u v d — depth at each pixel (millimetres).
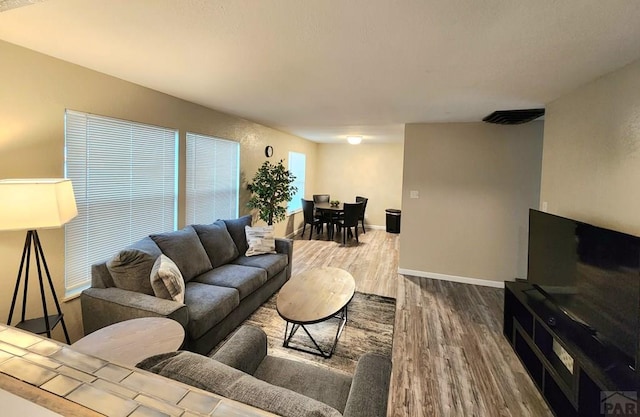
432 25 1493
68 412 618
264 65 2150
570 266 2086
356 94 2873
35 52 2002
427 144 4406
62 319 2016
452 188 4340
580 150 2373
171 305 2057
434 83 2451
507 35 1582
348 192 8438
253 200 4742
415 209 4516
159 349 1562
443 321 3133
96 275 2281
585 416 1614
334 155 8445
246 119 4562
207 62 2115
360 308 3395
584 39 1603
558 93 2609
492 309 3436
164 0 1336
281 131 5883
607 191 2039
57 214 1700
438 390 2127
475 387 2162
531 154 4004
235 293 2697
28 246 1817
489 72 2154
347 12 1391
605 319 1716
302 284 2891
